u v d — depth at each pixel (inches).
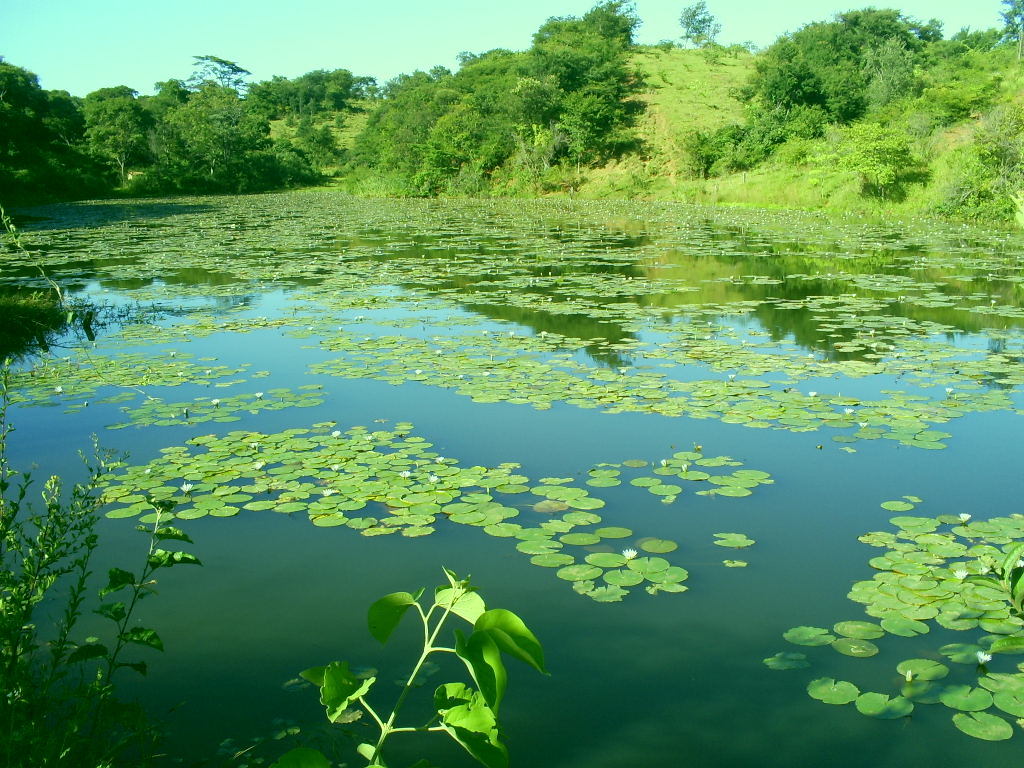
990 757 117.9
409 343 380.8
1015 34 1955.0
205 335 406.6
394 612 65.2
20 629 97.2
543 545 183.5
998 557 170.2
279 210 1408.7
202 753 120.2
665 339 381.7
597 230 962.7
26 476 108.6
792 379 311.1
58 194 1775.3
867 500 204.8
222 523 196.4
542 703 133.4
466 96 2038.6
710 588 166.1
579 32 2341.3
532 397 293.0
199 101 2448.3
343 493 211.5
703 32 2586.1
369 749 65.1
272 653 147.4
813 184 1250.0
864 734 124.0
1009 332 386.0
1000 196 960.9
